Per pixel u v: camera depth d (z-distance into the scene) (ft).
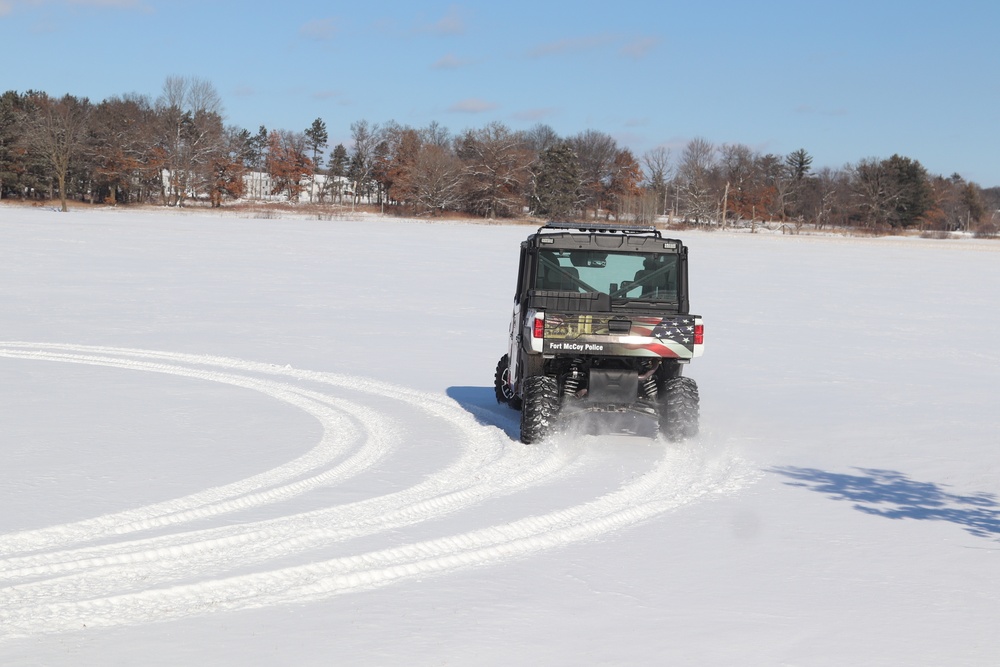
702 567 22.81
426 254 161.38
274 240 181.88
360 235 211.61
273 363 57.52
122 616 19.07
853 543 24.99
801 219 478.18
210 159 383.24
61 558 22.33
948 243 304.30
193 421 39.86
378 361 59.47
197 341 66.39
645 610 19.97
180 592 20.43
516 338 41.06
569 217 421.18
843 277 145.28
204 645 17.69
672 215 474.08
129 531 24.53
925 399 50.21
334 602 20.07
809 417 44.37
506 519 26.45
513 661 17.28
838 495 30.14
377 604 19.99
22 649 17.35
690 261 169.78
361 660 17.16
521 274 41.37
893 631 19.11
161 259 135.03
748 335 79.05
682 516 27.35
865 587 21.66
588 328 36.09
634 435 39.09
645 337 36.14
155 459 32.76
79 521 25.26
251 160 536.42
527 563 22.89
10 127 362.74
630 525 26.35
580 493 29.53
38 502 26.94
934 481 32.24
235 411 42.42
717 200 452.35
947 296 119.85
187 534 24.35
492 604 20.11
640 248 38.73
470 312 88.22
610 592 20.98
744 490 30.58
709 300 108.06
